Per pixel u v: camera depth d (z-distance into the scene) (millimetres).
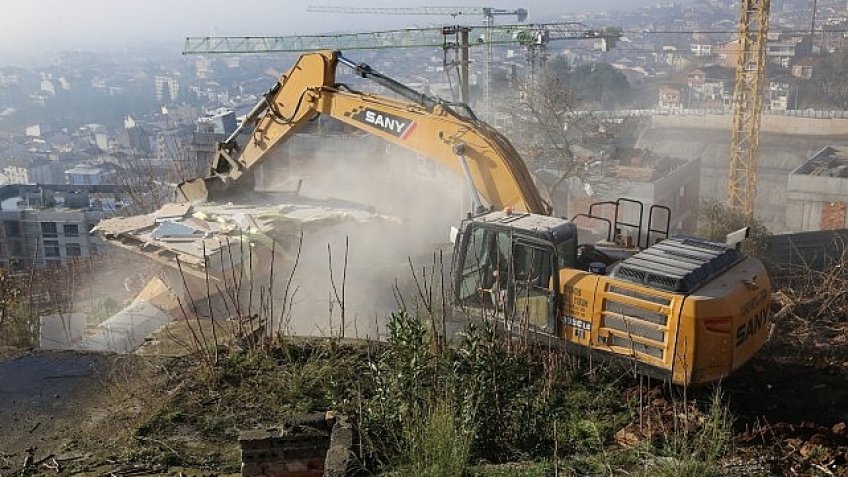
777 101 80062
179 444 7551
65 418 8227
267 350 9250
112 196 54969
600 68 85000
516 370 7512
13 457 7496
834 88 82000
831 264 14430
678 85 92438
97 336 13352
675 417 7168
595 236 27734
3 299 12320
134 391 8664
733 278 8430
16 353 9836
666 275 8039
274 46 57500
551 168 33438
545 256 8977
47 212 51750
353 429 6805
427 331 8453
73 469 7246
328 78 15398
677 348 7848
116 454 7430
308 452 6770
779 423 7855
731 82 88812
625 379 8797
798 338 10703
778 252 18391
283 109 16328
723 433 6609
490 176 12906
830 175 35031
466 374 7062
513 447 6887
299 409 8047
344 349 9273
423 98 14242
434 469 5969
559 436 7289
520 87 38094
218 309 14062
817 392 8727
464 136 13164
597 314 8461
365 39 53969
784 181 49875
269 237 14578
